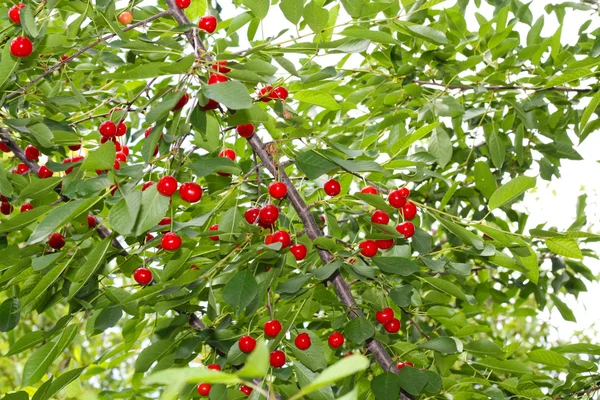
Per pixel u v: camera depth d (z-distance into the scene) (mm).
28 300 1357
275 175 1407
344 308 1443
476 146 1824
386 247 1393
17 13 1388
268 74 1314
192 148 1405
